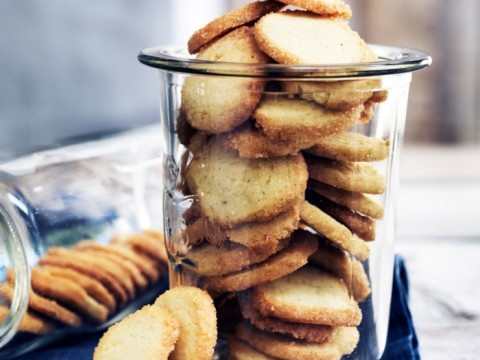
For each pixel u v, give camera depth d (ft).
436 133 2.93
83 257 1.61
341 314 1.30
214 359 1.36
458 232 2.40
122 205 1.71
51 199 1.62
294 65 1.22
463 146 2.94
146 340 1.32
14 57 2.58
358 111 1.26
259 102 1.25
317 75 1.21
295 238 1.30
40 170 1.65
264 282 1.30
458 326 1.72
